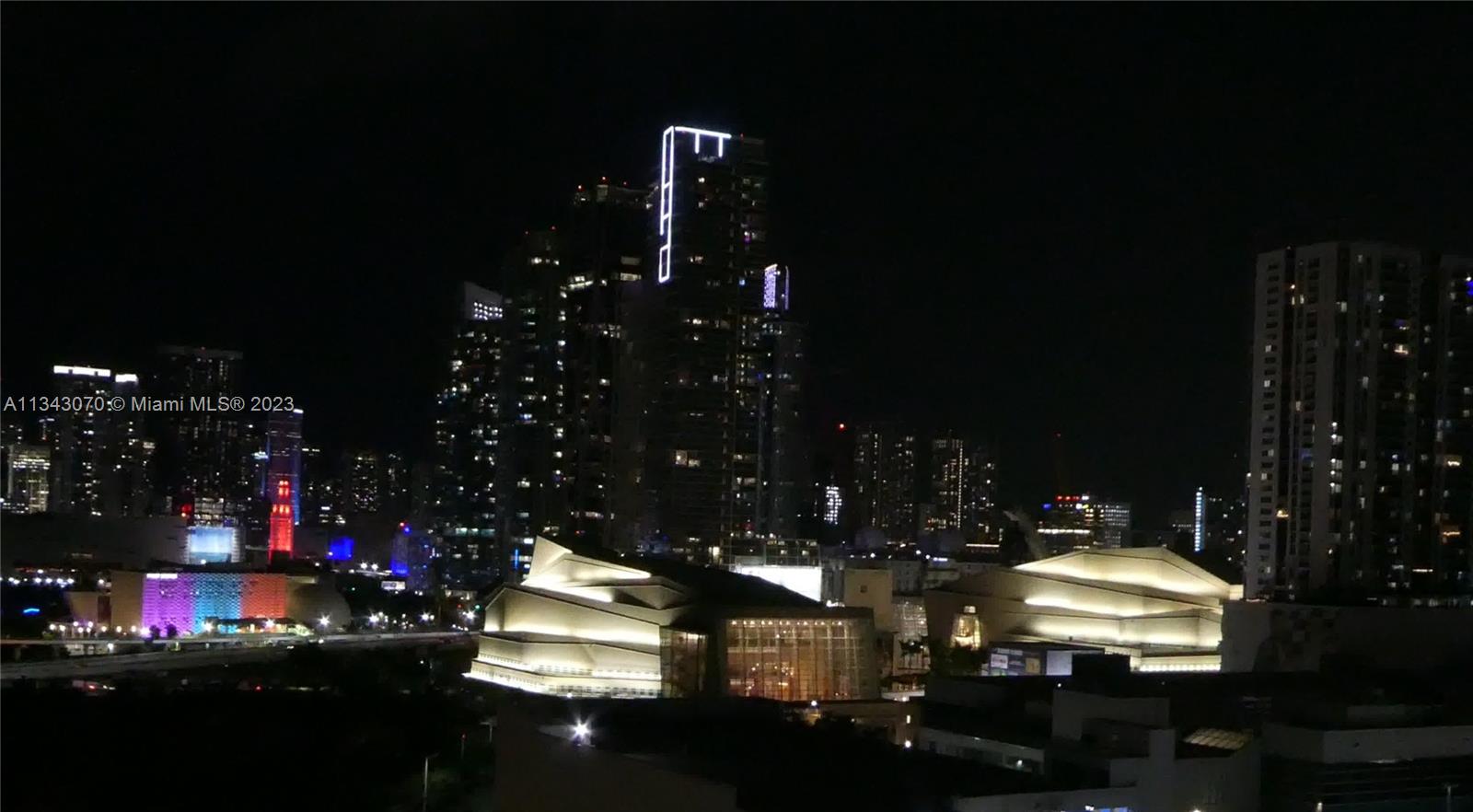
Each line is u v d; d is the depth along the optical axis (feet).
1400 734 403.34
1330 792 390.83
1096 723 411.75
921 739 481.87
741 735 381.81
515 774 380.99
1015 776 359.87
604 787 327.47
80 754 638.53
